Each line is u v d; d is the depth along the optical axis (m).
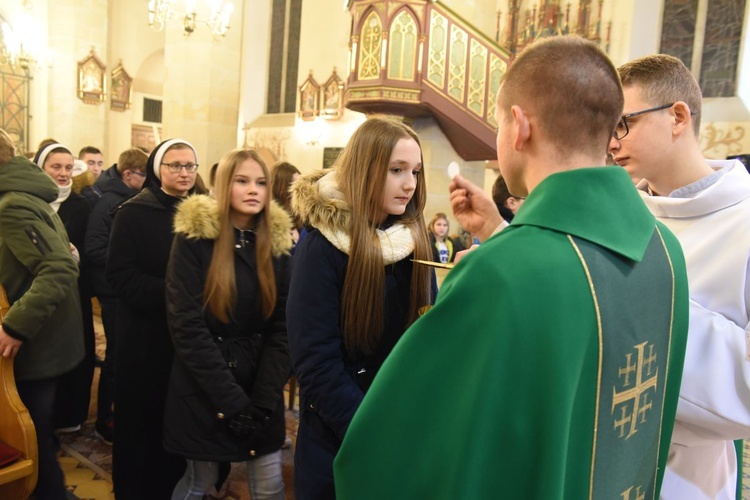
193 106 10.90
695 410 1.15
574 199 0.78
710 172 1.36
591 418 0.77
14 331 1.93
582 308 0.72
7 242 2.06
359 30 5.48
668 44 7.69
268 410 1.94
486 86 5.66
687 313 0.96
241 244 2.03
